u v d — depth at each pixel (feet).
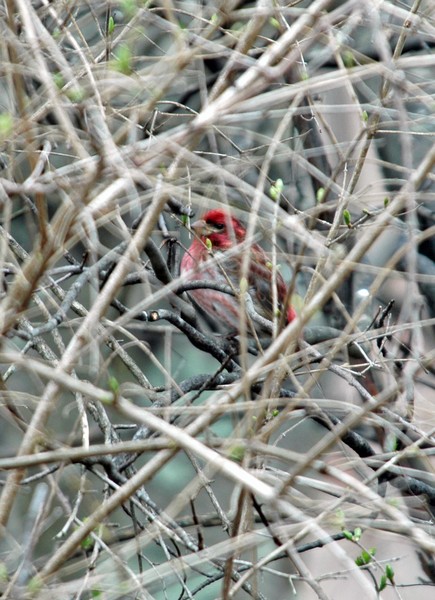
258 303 43.01
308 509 30.78
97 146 26.35
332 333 38.65
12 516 37.76
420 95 34.01
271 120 42.22
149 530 31.45
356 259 27.78
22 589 26.73
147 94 35.29
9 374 31.91
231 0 31.68
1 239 31.30
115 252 31.32
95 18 35.22
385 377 36.24
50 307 36.65
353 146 34.19
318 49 39.50
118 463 34.81
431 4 33.14
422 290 44.42
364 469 33.76
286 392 34.71
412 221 29.32
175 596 43.39
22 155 32.94
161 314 35.06
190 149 28.91
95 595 27.89
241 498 27.63
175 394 35.40
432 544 24.45
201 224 41.93
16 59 28.37
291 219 30.68
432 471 29.53
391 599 48.16
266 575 49.39
